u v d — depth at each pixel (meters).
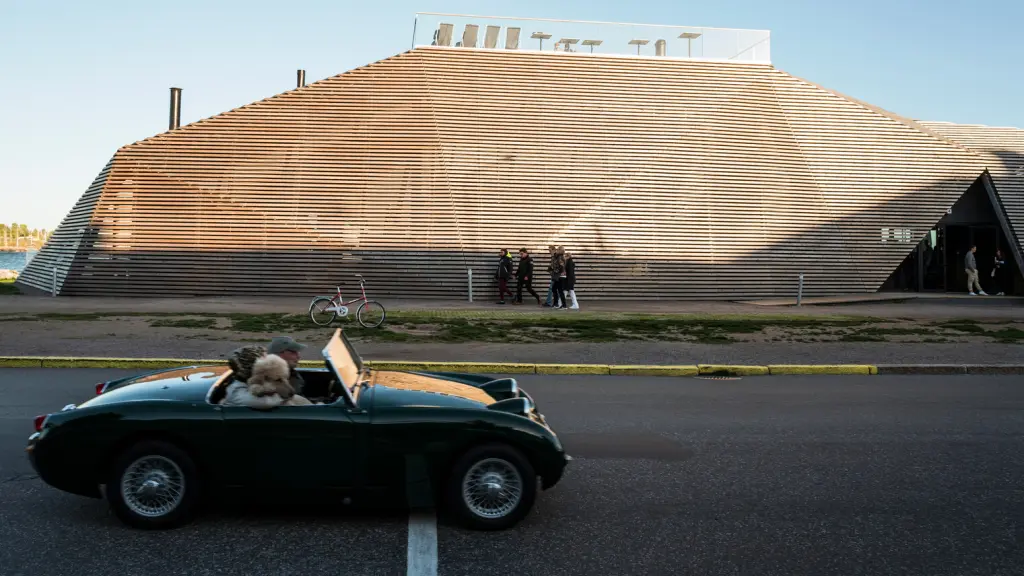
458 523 5.20
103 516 5.24
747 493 5.99
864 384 11.57
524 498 5.07
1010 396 10.55
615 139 27.19
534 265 26.16
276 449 5.02
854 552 4.79
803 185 27.91
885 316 19.92
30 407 8.71
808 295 27.58
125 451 4.97
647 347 14.27
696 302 26.19
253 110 25.69
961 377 12.34
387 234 25.66
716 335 15.89
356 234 25.58
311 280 25.33
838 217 27.95
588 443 7.59
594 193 26.75
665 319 18.52
